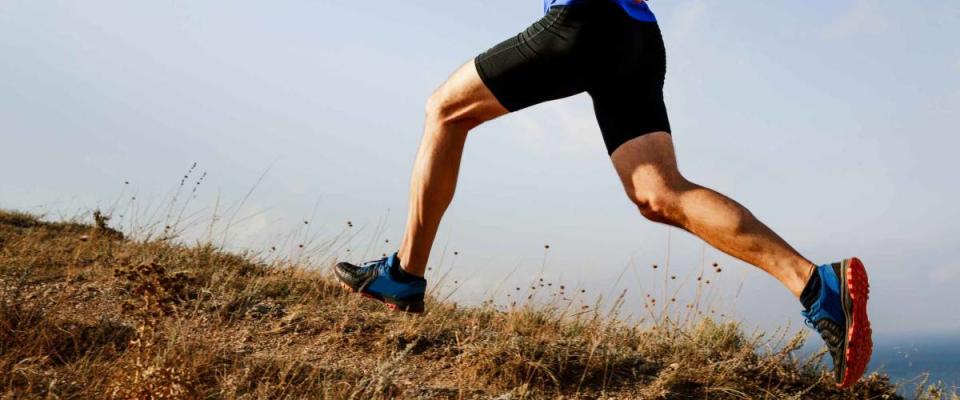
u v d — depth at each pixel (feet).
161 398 9.14
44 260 17.40
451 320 14.78
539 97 8.43
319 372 11.38
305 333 13.44
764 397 11.74
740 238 7.43
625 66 8.12
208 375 10.82
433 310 15.10
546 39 8.00
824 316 7.18
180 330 11.98
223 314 14.03
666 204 7.93
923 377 12.47
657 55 8.52
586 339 13.88
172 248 19.16
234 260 18.54
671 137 8.37
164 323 12.73
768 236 7.38
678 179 7.96
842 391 12.30
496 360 12.23
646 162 8.09
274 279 16.79
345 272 10.00
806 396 12.04
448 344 13.29
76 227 23.79
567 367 12.29
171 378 9.27
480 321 15.34
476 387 11.58
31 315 12.16
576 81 8.24
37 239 20.30
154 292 9.83
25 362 10.61
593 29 7.89
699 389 11.92
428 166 9.06
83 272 16.33
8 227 22.79
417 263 9.53
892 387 12.45
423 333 13.57
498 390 11.52
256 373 11.10
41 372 10.27
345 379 11.12
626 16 8.13
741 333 14.12
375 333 13.48
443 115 8.98
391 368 11.47
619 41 8.00
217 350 11.76
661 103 8.48
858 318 7.06
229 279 16.06
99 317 13.06
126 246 19.44
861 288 7.07
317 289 16.31
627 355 12.91
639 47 8.21
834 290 7.11
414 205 9.31
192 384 9.41
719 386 11.90
